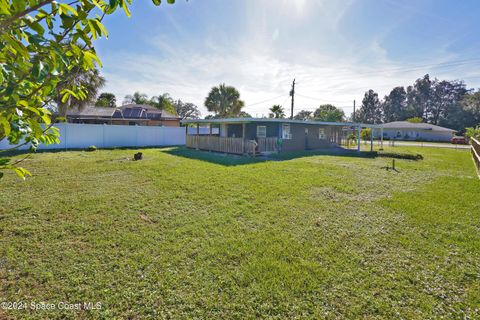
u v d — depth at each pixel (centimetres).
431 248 338
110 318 213
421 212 470
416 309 227
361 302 236
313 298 241
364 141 3056
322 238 363
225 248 328
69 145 1552
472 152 1423
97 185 631
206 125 2559
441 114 5691
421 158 1295
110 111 2439
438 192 614
